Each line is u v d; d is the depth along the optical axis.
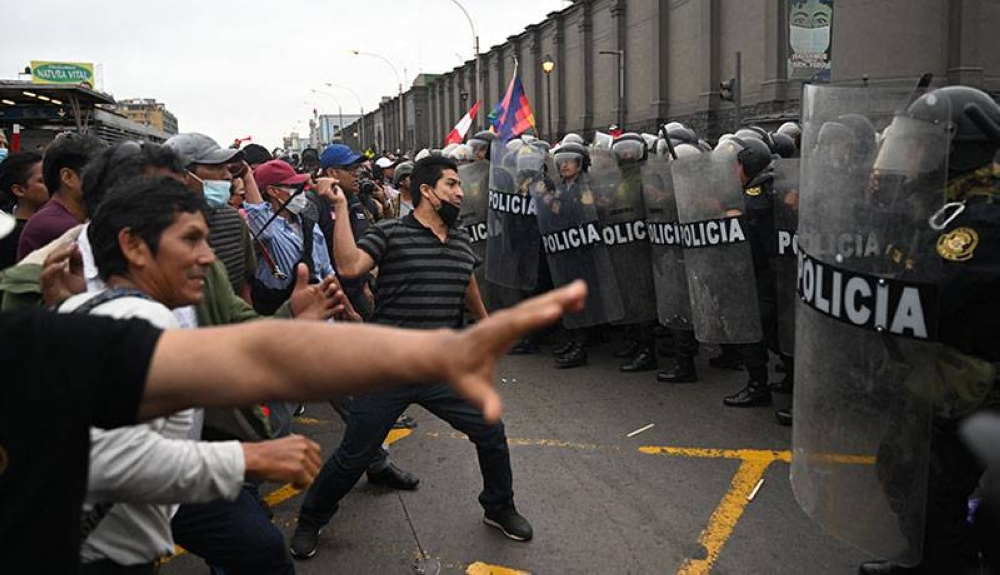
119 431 1.53
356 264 3.35
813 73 24.03
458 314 3.60
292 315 2.29
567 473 4.52
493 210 6.73
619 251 6.45
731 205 5.29
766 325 5.49
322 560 3.58
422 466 4.73
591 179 6.39
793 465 2.89
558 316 0.94
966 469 2.64
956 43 21.42
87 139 3.35
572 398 6.00
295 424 5.72
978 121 2.47
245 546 2.34
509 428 5.33
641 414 5.57
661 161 5.95
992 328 2.48
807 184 2.70
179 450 1.60
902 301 2.43
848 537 2.69
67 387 1.03
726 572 3.38
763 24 24.22
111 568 1.79
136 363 1.05
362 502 4.20
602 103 35.09
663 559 3.51
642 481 4.38
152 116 99.19
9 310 1.08
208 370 1.06
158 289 1.78
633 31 32.19
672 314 6.08
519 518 3.73
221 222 3.72
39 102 14.61
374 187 9.52
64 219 3.31
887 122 2.44
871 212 2.47
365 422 3.42
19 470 1.03
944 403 2.59
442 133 59.22
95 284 2.02
